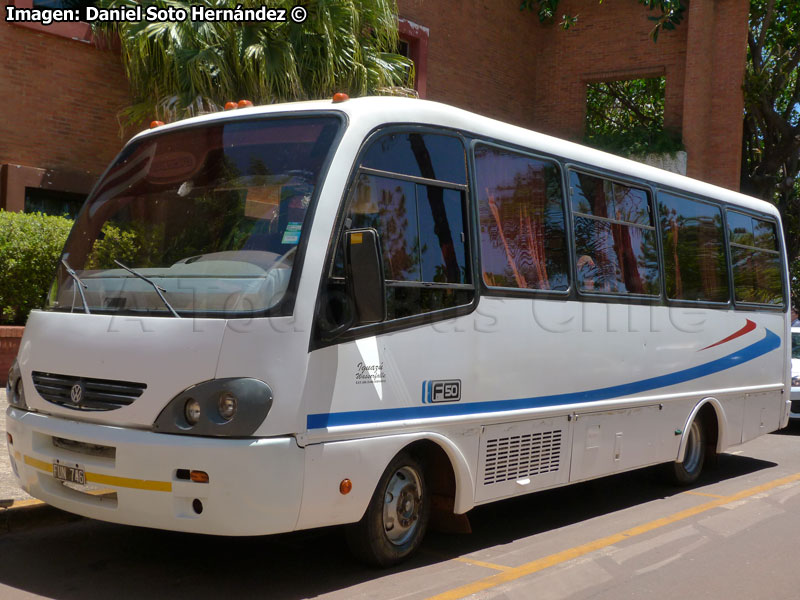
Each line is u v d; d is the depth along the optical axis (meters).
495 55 22.05
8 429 5.83
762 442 13.25
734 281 10.15
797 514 8.13
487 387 6.38
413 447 6.05
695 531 7.41
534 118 23.64
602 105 28.91
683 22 21.98
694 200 9.48
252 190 5.59
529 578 5.90
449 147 6.30
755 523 7.75
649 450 8.48
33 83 13.02
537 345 6.89
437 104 6.36
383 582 5.65
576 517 7.92
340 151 5.47
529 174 7.06
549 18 23.44
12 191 12.70
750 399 10.41
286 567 5.89
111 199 6.20
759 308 10.66
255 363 4.93
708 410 9.71
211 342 4.94
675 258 8.99
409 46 19.78
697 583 5.98
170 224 5.81
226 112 6.12
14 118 12.84
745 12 21.61
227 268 5.27
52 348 5.53
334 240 5.33
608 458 7.84
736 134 21.66
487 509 8.12
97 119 13.77
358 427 5.35
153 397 4.99
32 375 5.64
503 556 6.46
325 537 6.62
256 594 5.34
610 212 8.05
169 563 5.90
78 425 5.22
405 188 5.89
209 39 12.88
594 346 7.56
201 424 4.86
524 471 6.79
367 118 5.69
